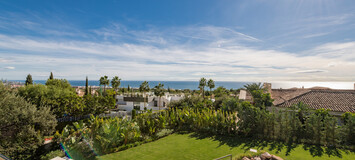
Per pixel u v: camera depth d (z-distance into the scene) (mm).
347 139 13805
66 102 29625
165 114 23641
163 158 12883
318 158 11773
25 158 13961
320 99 19422
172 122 22234
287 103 20078
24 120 15906
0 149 13352
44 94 30797
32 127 16422
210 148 14656
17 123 15594
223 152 13578
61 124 28562
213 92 69875
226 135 18250
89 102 32469
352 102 17531
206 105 35438
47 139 19422
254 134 17344
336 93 20000
